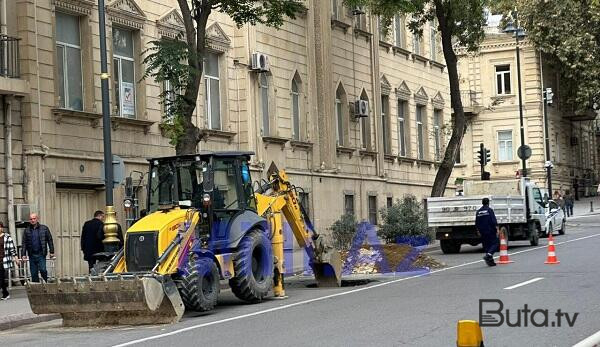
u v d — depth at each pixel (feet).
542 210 112.16
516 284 59.72
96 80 77.56
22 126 70.18
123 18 80.18
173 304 49.16
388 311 48.80
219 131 92.58
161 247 51.93
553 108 225.76
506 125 220.84
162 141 85.25
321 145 115.24
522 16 200.85
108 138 62.75
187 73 70.08
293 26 109.91
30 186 69.97
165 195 57.93
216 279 54.49
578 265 74.02
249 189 60.64
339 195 118.01
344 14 122.83
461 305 49.83
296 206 66.18
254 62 98.22
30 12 70.49
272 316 49.80
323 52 115.85
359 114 123.13
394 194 135.13
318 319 47.01
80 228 76.07
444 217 100.22
